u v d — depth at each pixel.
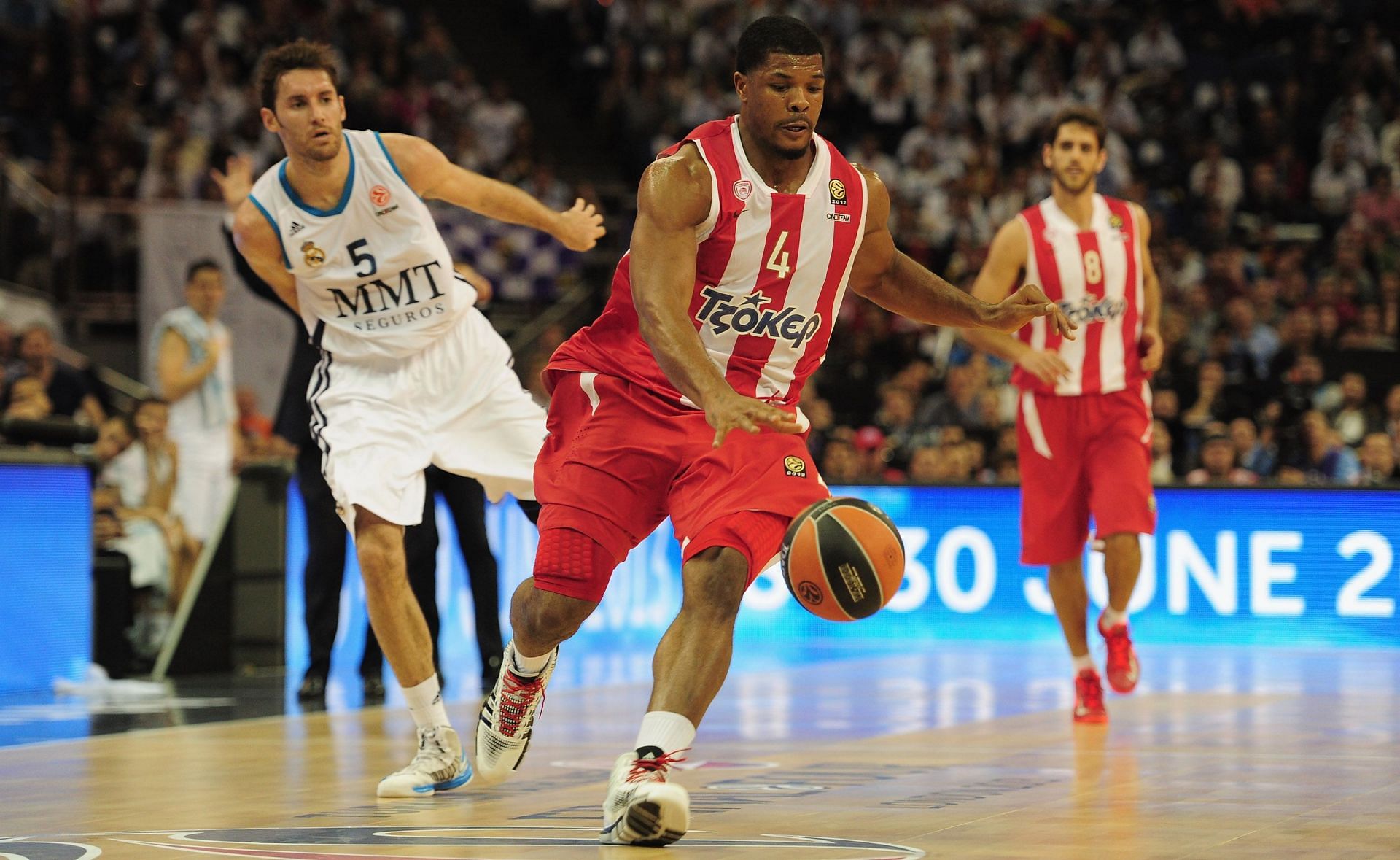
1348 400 21.52
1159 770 8.12
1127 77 34.34
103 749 9.41
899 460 21.47
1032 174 30.80
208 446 18.33
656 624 20.20
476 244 27.62
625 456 6.36
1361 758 8.59
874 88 33.09
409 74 32.22
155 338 18.56
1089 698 10.62
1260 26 35.88
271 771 8.32
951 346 25.47
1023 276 11.60
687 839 5.88
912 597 19.58
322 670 12.96
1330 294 25.41
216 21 31.20
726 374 6.34
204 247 23.97
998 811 6.64
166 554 16.39
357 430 7.96
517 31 36.78
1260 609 18.22
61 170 27.44
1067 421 11.20
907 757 8.73
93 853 5.68
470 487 13.34
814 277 6.30
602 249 29.50
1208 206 29.86
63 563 14.18
